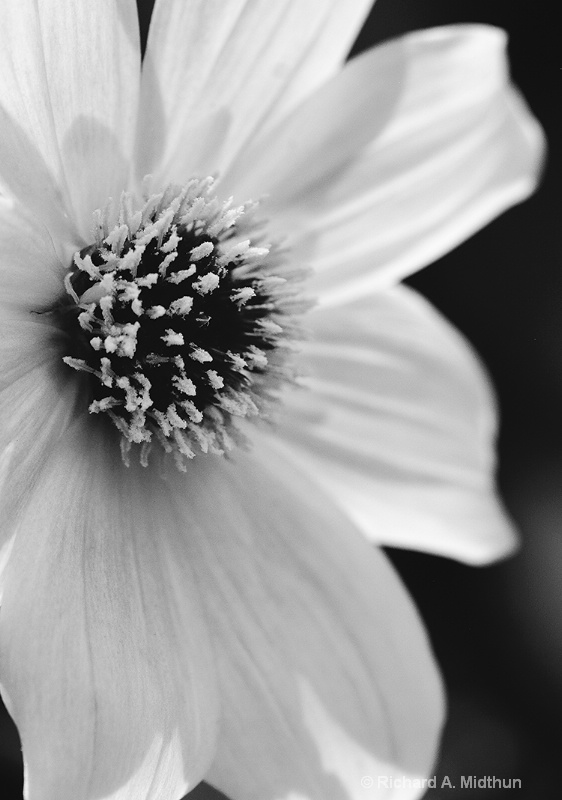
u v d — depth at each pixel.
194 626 0.24
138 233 0.23
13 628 0.22
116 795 0.22
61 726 0.22
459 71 0.24
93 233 0.23
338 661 0.25
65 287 0.23
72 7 0.22
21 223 0.22
